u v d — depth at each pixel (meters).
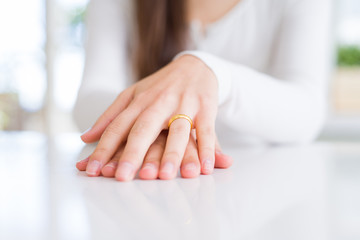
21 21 2.77
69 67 2.86
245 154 0.49
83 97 0.71
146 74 0.82
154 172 0.33
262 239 0.19
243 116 0.55
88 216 0.23
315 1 0.77
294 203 0.26
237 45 0.87
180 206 0.25
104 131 0.40
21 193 0.28
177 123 0.39
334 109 2.24
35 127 2.90
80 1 2.79
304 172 0.36
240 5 0.85
